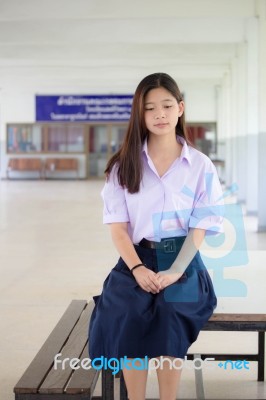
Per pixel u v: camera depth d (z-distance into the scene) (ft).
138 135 7.44
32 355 10.34
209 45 45.29
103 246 22.88
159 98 7.37
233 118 49.32
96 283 16.11
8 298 14.42
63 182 71.26
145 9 30.73
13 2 30.96
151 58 46.26
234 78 46.75
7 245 23.06
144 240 7.47
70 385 6.53
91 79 65.57
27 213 35.09
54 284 15.99
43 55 46.26
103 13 30.91
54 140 75.82
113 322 6.62
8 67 56.80
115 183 7.57
